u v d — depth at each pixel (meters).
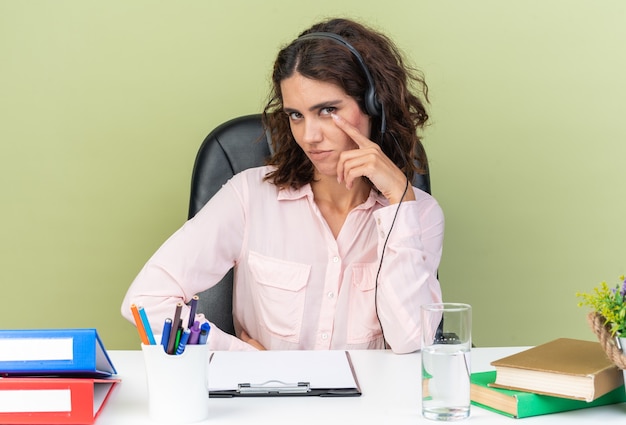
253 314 1.78
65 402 1.02
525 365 1.12
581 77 2.34
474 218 2.36
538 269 2.38
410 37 2.31
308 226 1.75
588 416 1.10
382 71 1.66
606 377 1.10
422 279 1.56
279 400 1.16
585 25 2.33
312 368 1.30
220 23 2.29
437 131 2.33
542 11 2.32
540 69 2.34
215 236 1.71
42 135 2.29
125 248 2.32
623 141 2.36
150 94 2.30
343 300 1.71
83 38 2.28
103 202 2.31
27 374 1.05
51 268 2.32
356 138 1.60
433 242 1.79
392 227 1.59
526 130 2.35
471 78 2.33
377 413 1.10
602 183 2.37
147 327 1.07
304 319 1.71
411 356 1.45
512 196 2.36
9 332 1.04
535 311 2.38
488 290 2.38
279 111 1.76
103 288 2.33
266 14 2.30
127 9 2.28
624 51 2.34
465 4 2.31
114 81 2.29
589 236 2.38
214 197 1.78
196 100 2.30
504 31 2.32
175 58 2.29
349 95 1.59
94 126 2.29
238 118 1.95
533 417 1.09
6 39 2.26
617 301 1.11
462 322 1.08
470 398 1.13
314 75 1.55
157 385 1.06
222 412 1.10
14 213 2.30
